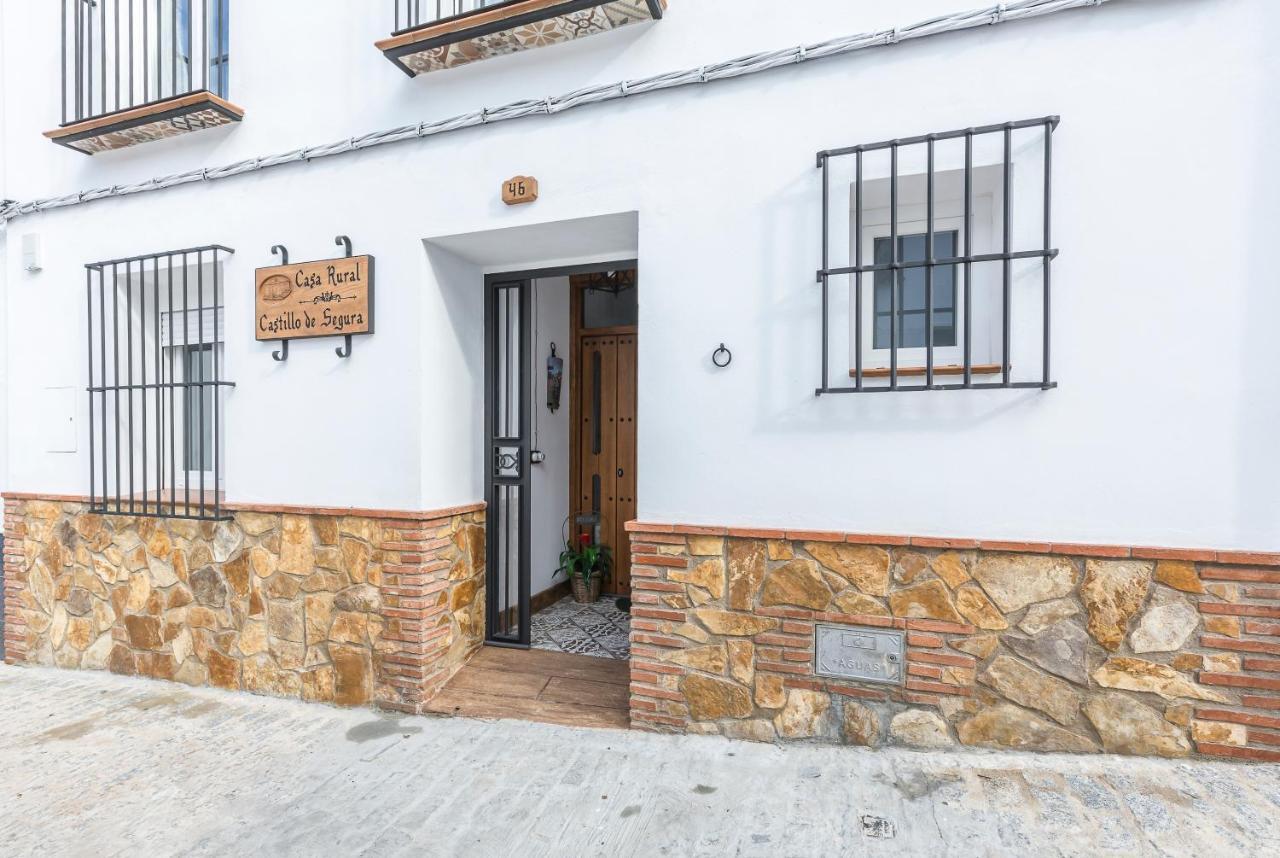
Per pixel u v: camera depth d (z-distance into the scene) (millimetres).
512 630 3871
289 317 3176
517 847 1980
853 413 2422
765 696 2529
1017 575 2262
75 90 3594
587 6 2547
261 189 3291
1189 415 2109
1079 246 2193
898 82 2369
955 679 2326
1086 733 2221
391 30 3084
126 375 3748
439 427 3158
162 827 2117
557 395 4617
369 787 2340
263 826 2115
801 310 2484
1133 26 2141
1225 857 1757
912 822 1999
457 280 3324
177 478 3881
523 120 2861
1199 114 2092
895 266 2250
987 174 2330
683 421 2635
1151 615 2148
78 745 2717
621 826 2062
